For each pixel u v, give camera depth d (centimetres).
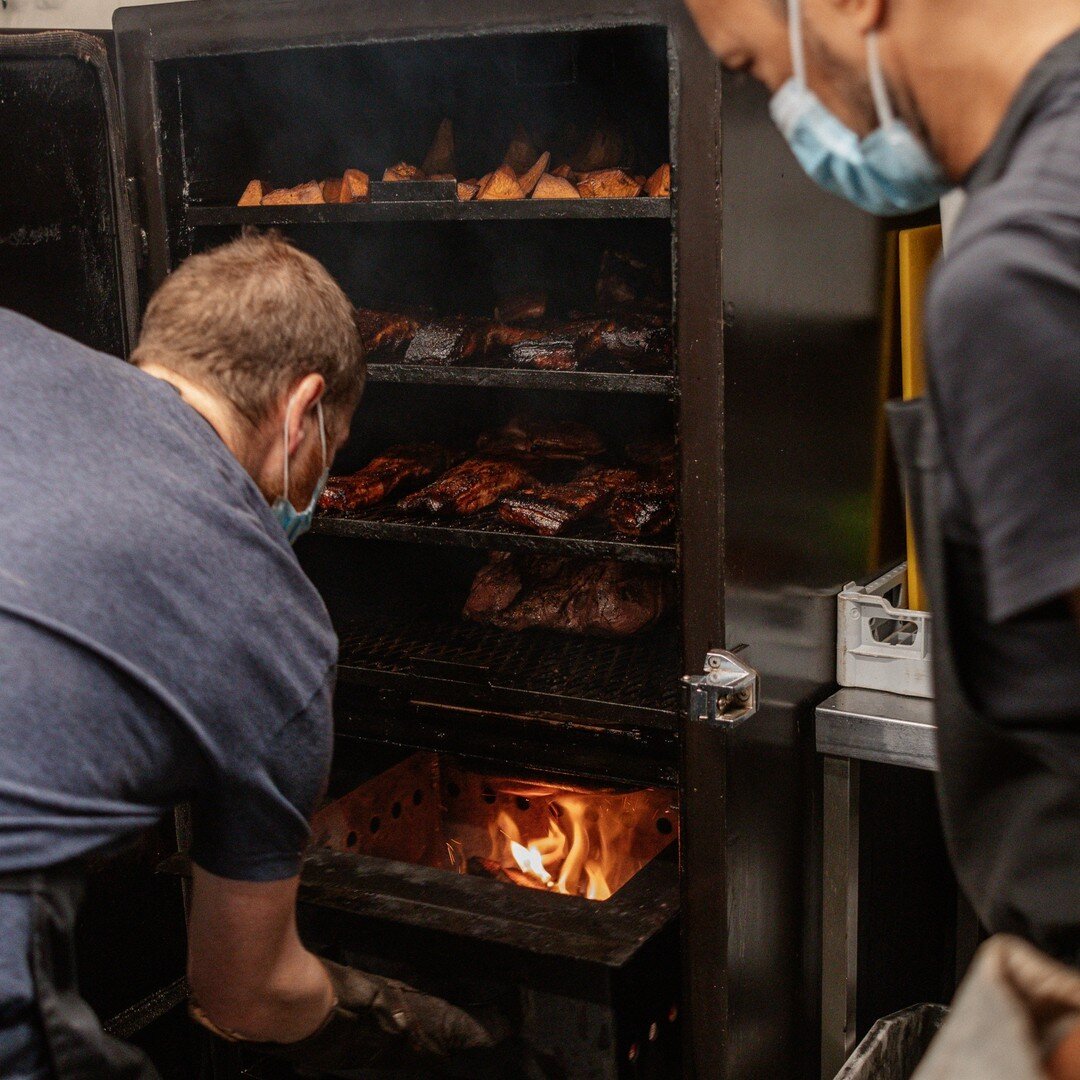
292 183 226
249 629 117
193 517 115
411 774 234
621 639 215
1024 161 74
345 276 234
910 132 86
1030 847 99
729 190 159
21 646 106
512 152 207
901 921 223
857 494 205
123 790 114
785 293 176
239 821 124
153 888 214
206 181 207
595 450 220
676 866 194
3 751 106
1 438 112
